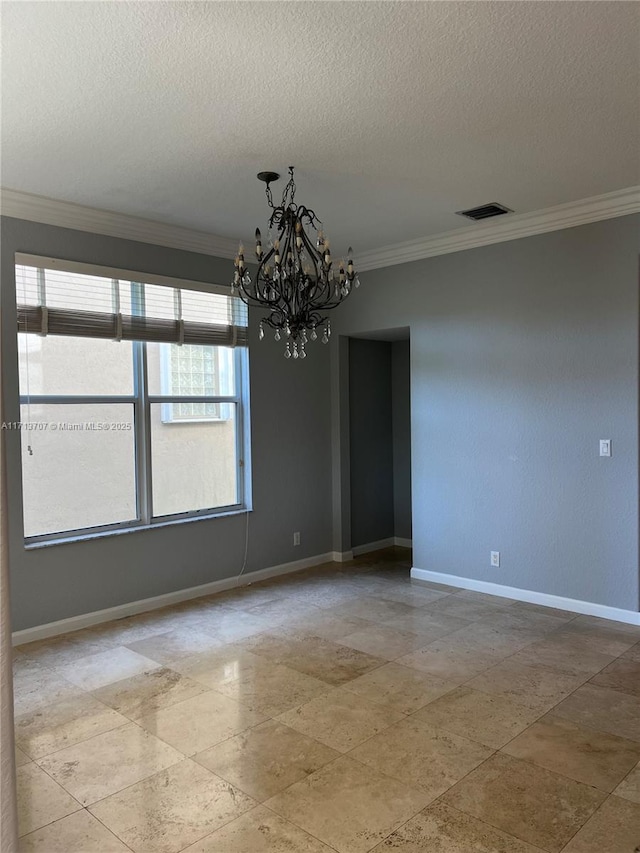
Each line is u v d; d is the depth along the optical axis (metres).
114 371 4.37
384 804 2.25
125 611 4.34
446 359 4.91
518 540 4.56
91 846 2.06
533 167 3.44
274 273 3.21
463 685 3.21
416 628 4.04
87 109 2.69
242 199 3.88
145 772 2.47
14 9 1.98
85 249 4.10
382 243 4.99
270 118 2.80
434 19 2.09
